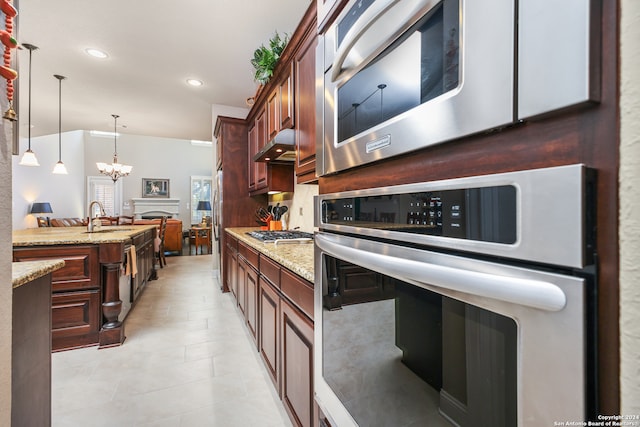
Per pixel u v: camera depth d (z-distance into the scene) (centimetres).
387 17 62
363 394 75
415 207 57
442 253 51
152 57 294
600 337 32
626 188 30
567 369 34
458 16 48
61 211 762
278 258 145
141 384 181
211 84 354
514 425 40
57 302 222
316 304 98
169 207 921
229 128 379
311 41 164
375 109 71
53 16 233
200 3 221
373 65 71
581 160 34
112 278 234
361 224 75
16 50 86
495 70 42
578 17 33
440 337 54
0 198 69
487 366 45
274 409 159
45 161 721
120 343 233
